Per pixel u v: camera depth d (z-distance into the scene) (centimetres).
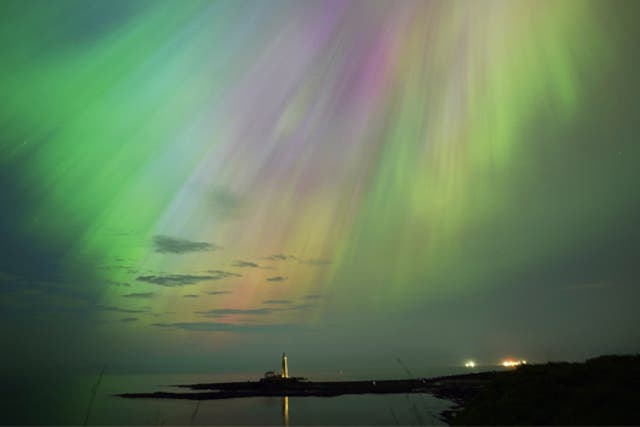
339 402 4641
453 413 3177
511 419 1648
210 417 3619
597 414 1449
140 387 8094
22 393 5962
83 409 4369
